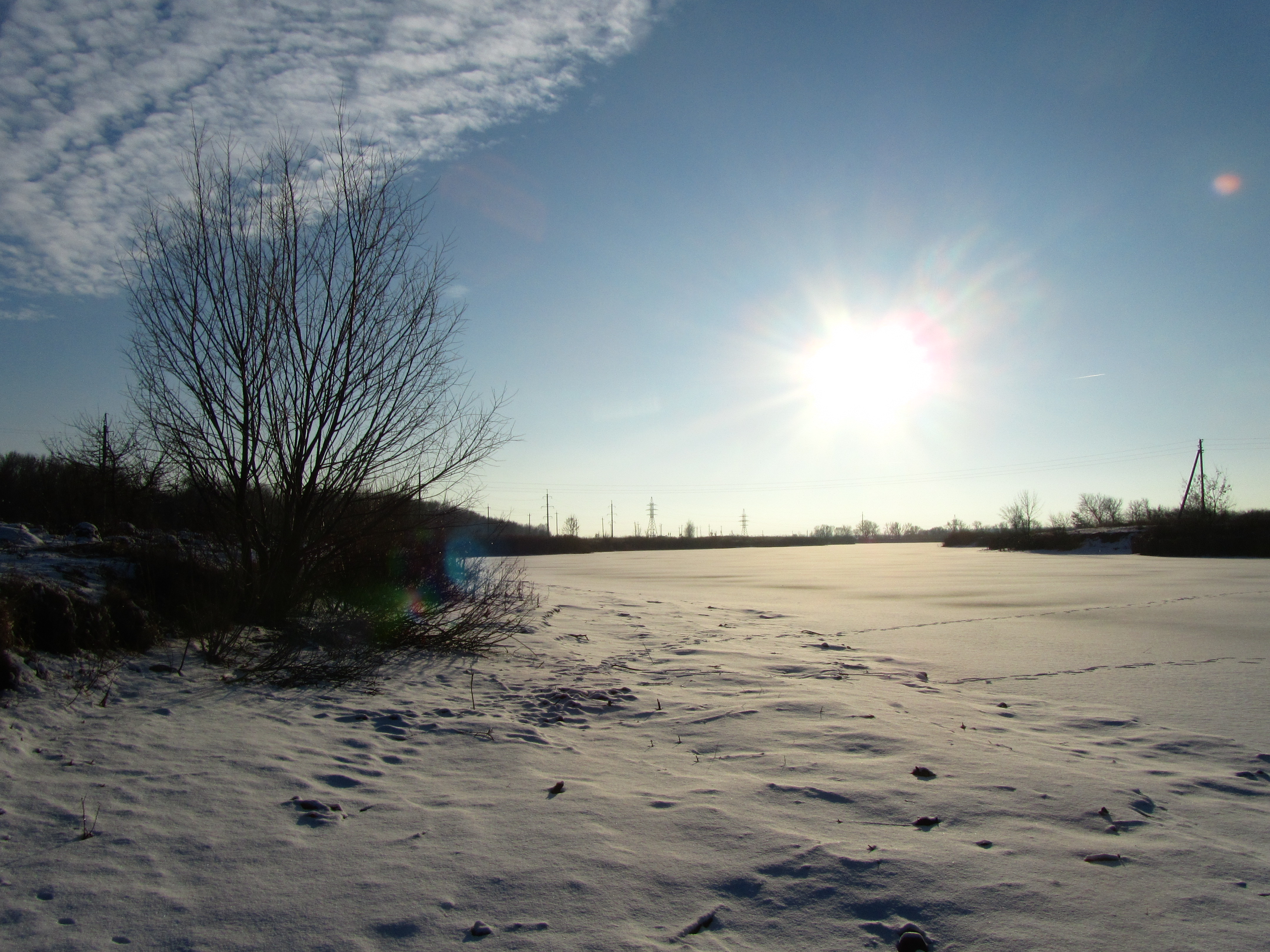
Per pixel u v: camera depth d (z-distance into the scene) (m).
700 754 5.55
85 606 6.86
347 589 10.70
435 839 3.89
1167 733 6.25
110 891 3.28
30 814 3.99
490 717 6.57
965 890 3.34
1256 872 3.57
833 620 14.98
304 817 4.13
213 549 9.91
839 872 3.51
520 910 3.18
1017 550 59.62
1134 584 23.78
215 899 3.24
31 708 5.46
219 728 5.64
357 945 2.91
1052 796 4.55
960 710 7.07
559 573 35.41
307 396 9.85
